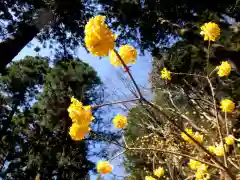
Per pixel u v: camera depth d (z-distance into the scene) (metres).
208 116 4.24
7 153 11.38
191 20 5.79
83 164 10.62
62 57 9.21
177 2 5.71
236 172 2.36
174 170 4.20
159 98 5.02
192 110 4.71
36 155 10.62
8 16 7.30
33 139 11.04
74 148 10.69
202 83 4.72
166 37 6.83
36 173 10.26
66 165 10.42
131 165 5.77
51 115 10.82
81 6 7.14
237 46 4.39
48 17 7.36
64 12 7.31
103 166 1.27
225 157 1.33
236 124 3.79
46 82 11.45
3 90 12.59
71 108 1.06
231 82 4.59
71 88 10.99
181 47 6.05
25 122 11.82
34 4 7.05
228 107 1.81
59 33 8.27
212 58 4.57
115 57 1.17
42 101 11.09
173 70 5.88
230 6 5.65
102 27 0.89
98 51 0.89
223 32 4.59
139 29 6.73
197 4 5.68
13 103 12.41
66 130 10.84
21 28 7.23
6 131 11.58
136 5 6.25
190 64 5.68
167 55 6.27
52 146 10.73
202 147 1.23
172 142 4.02
